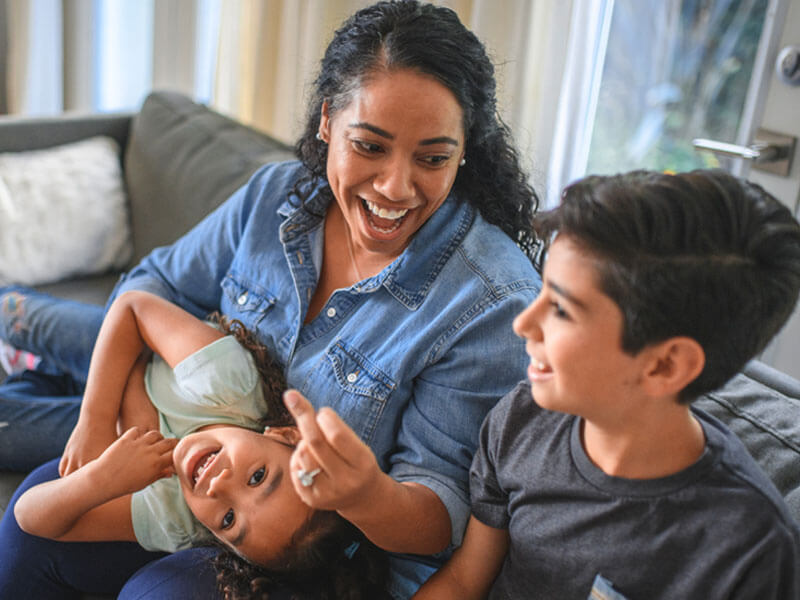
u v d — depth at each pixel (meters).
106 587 1.17
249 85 2.46
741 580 0.71
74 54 2.78
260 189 1.30
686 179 0.69
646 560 0.76
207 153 1.80
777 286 0.68
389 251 1.09
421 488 0.99
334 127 1.03
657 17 1.74
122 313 1.24
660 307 0.66
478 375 1.02
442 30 0.96
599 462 0.79
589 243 0.68
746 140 1.59
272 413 1.18
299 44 2.23
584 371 0.71
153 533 1.11
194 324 1.24
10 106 2.92
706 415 0.83
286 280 1.21
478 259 1.07
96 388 1.20
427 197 1.01
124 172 2.04
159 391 1.22
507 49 1.76
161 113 1.97
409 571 1.10
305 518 1.03
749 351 0.70
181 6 2.55
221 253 1.33
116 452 1.06
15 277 1.80
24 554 1.12
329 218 1.21
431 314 1.06
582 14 1.67
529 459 0.86
